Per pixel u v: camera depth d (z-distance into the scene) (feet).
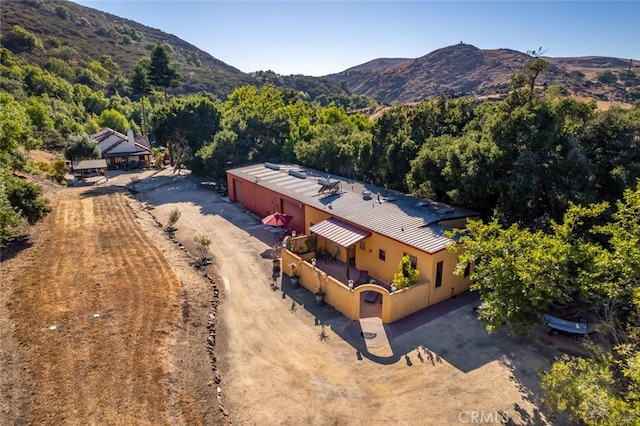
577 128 59.16
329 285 56.18
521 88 68.28
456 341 47.50
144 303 52.90
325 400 38.06
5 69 271.28
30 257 66.95
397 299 51.72
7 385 36.52
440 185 74.74
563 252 36.78
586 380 29.07
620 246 34.01
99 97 312.71
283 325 51.21
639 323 33.76
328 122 178.91
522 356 44.42
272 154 144.97
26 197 77.15
